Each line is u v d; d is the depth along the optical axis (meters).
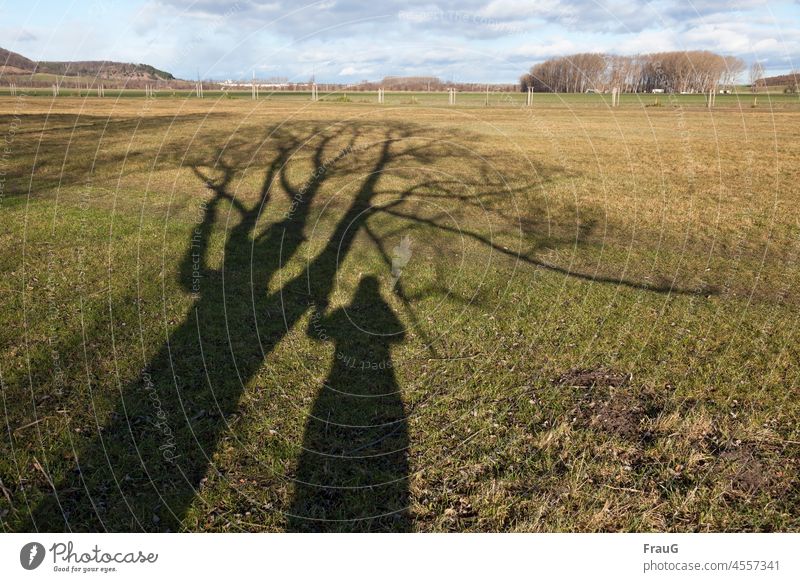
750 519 3.72
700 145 19.09
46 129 20.30
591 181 13.95
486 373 5.43
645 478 4.04
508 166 15.48
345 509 3.79
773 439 4.43
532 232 10.02
